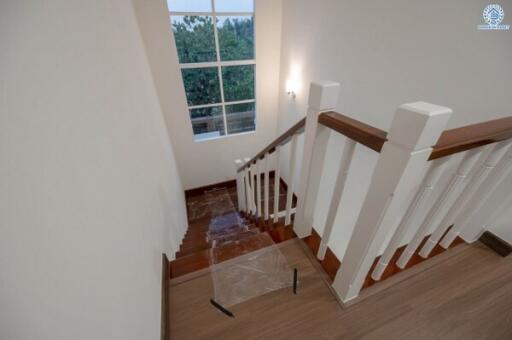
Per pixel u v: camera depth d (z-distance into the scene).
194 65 3.06
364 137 0.72
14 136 0.36
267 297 1.08
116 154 0.81
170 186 2.19
